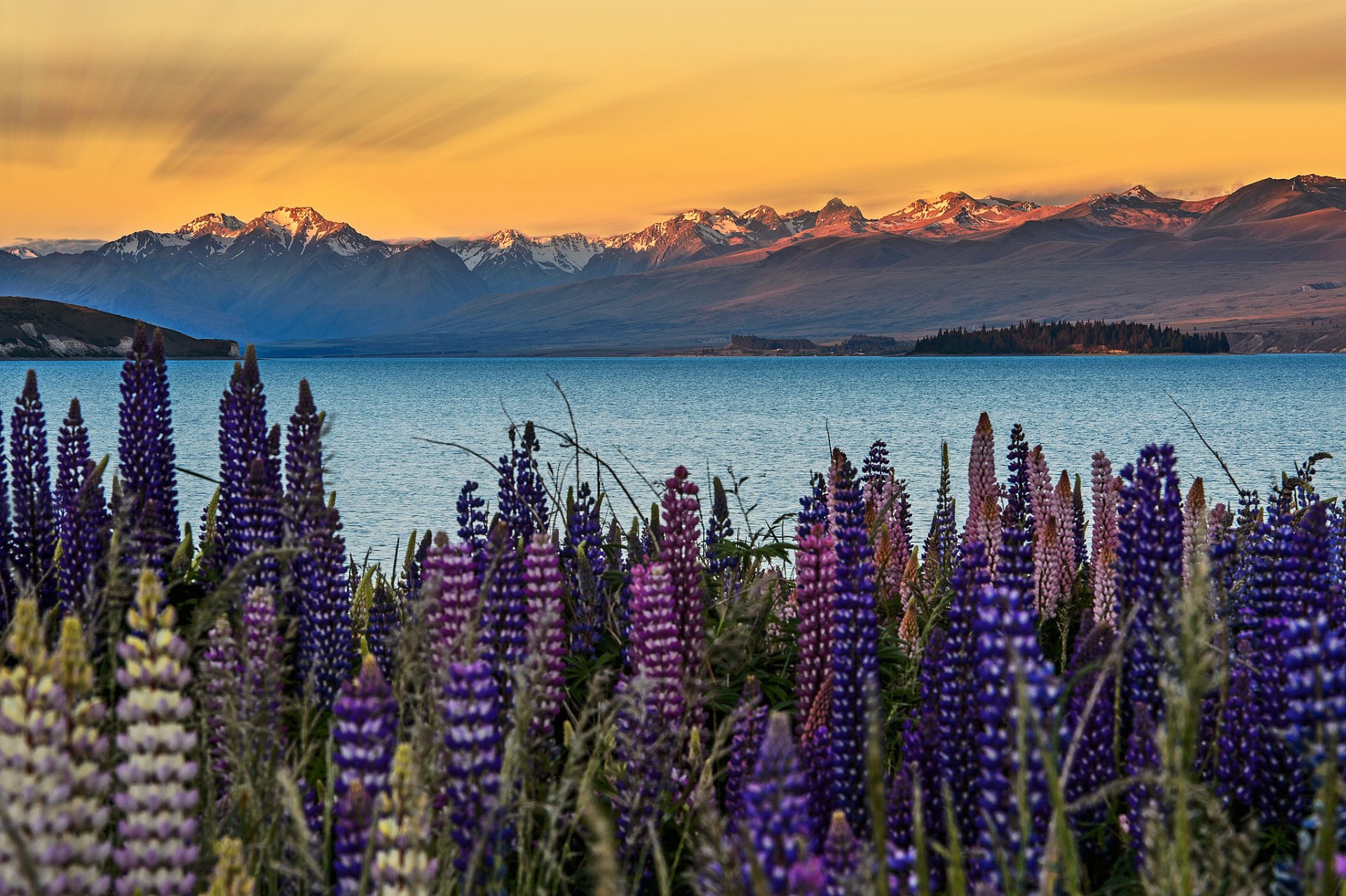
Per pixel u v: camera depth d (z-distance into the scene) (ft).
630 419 419.74
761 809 9.84
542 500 27.40
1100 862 15.44
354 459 249.34
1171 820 12.23
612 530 28.66
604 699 18.83
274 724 14.99
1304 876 10.91
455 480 202.18
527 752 13.74
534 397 650.84
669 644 17.40
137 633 10.81
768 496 147.02
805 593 17.38
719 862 10.66
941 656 16.72
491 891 12.18
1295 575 18.51
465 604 17.48
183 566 26.48
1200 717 16.39
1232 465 202.90
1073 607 29.25
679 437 319.27
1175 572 18.75
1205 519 23.16
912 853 12.05
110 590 16.46
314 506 21.59
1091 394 639.76
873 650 16.63
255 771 13.93
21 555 25.50
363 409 519.19
